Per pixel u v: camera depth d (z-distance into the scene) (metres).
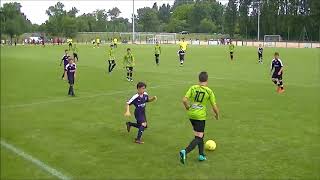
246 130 11.37
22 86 20.08
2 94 17.53
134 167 8.27
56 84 21.42
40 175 7.77
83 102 15.93
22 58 35.69
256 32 109.75
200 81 8.52
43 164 8.38
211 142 9.45
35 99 16.48
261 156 9.02
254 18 109.31
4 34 63.03
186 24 138.25
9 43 63.91
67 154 9.07
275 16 103.56
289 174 7.91
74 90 19.23
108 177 7.71
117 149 9.51
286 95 17.69
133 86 20.78
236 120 12.65
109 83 22.03
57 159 8.71
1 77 21.81
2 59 29.98
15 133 10.82
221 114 13.56
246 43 84.44
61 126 11.76
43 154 9.04
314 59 40.66
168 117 13.09
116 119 12.79
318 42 83.00
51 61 37.19
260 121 12.49
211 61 38.69
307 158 8.86
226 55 47.69
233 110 14.26
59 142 10.05
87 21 122.19
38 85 20.75
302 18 97.56
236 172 8.02
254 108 14.65
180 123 12.25
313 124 12.04
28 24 102.75
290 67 31.97
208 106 14.95
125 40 95.94
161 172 8.00
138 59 41.25
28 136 10.55
